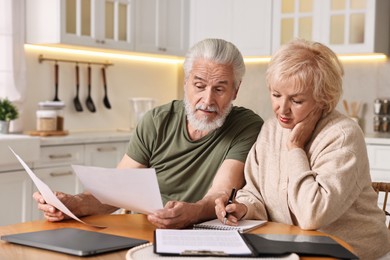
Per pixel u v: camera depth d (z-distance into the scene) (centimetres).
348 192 172
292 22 469
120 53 489
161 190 224
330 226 182
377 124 466
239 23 493
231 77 205
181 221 172
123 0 454
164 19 494
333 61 183
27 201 368
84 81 470
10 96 404
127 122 512
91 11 427
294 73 177
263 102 520
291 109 182
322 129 185
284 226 176
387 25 460
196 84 205
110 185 171
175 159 221
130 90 515
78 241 151
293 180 175
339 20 448
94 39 428
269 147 198
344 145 178
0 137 353
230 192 198
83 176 176
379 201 388
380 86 470
